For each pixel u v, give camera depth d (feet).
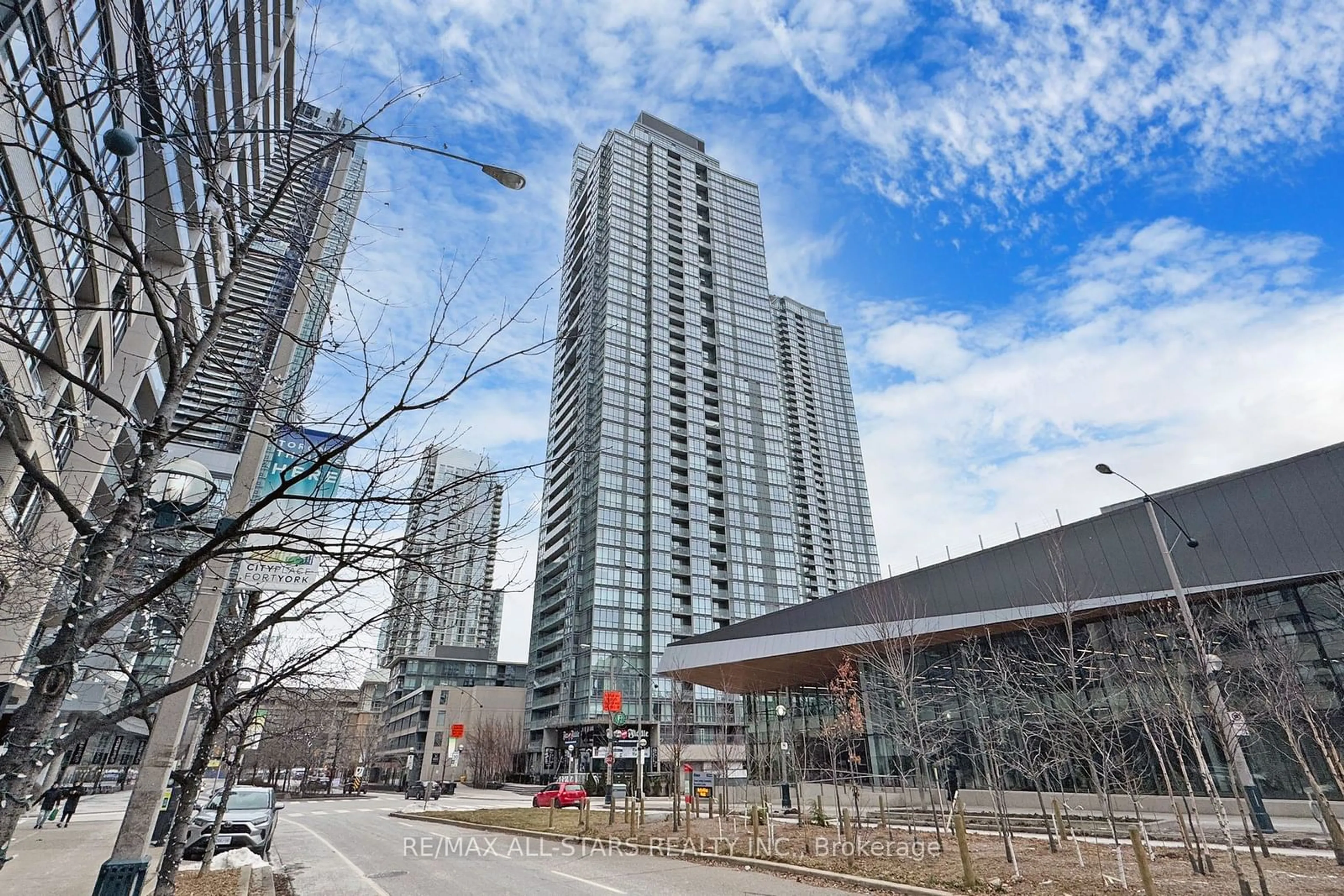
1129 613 84.64
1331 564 73.36
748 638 134.82
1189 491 85.35
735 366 369.91
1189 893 33.17
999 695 85.30
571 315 371.35
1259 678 60.03
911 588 109.40
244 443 28.14
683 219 394.52
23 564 20.90
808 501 467.11
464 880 46.03
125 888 24.53
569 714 272.92
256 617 33.45
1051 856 45.60
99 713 12.67
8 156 25.58
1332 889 33.37
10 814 10.33
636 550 297.12
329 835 80.33
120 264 42.88
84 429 19.86
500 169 17.65
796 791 102.99
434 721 320.70
